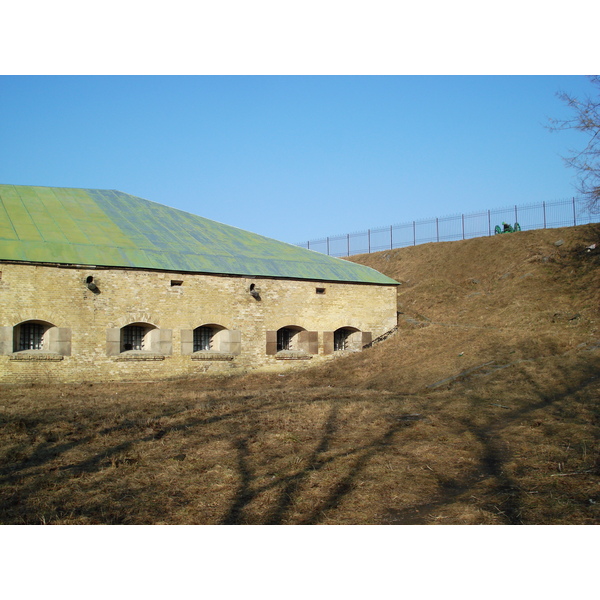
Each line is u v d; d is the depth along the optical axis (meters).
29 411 14.96
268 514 8.05
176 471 9.91
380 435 12.34
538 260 32.72
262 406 15.87
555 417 12.96
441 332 26.33
